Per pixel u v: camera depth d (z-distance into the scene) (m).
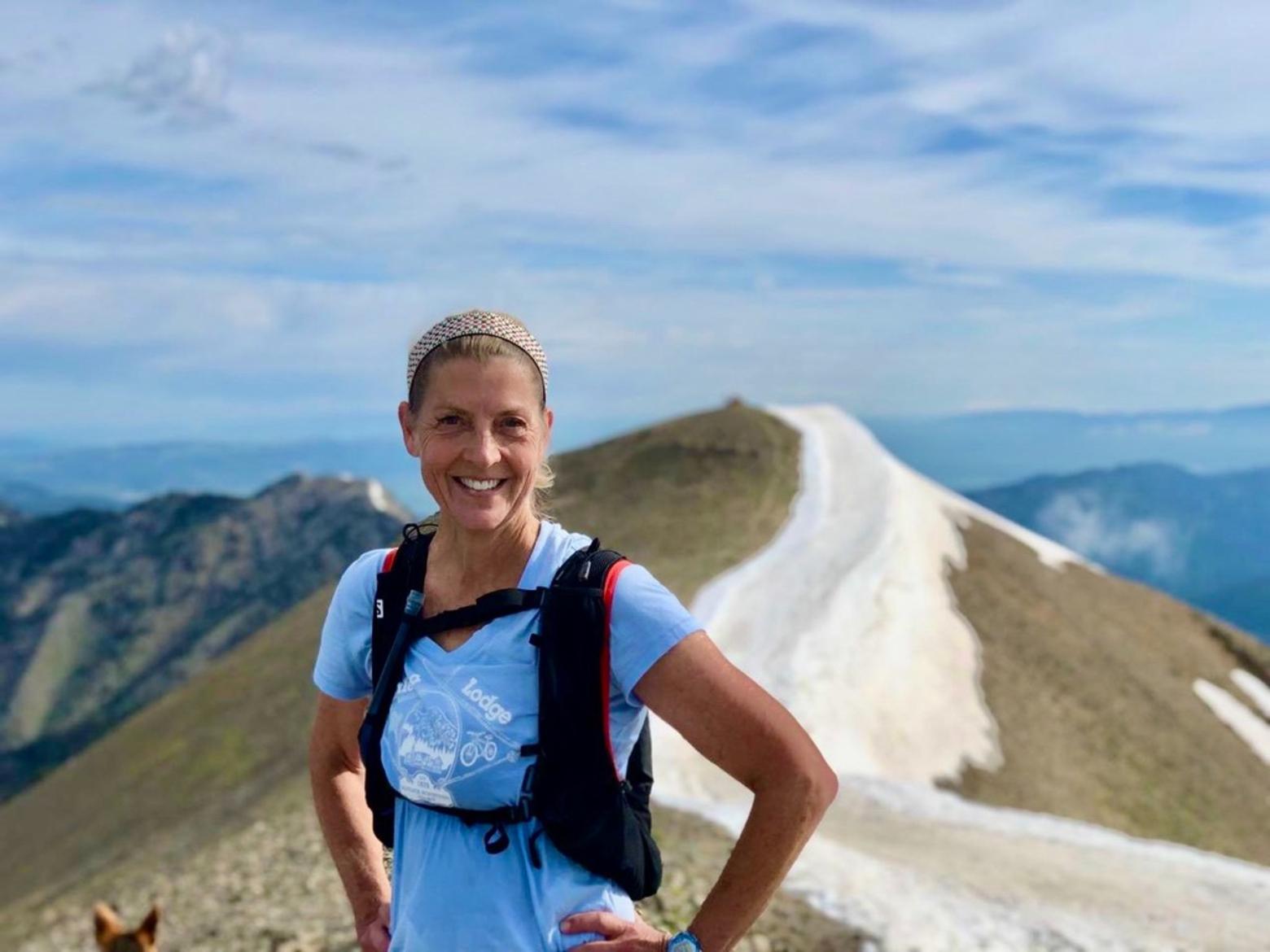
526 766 3.31
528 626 3.39
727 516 82.94
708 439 101.69
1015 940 15.46
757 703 3.21
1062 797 49.16
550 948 3.28
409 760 3.41
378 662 3.63
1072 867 23.06
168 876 25.22
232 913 17.69
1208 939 17.89
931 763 46.69
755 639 54.25
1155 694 66.88
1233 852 52.12
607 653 3.33
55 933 26.91
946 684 54.41
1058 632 69.62
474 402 3.46
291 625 82.19
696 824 20.30
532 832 3.34
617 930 3.30
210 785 55.03
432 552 3.71
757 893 3.15
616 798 3.39
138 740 72.12
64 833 60.84
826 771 3.21
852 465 95.12
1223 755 62.12
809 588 61.97
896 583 65.25
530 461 3.53
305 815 27.19
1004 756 50.03
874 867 19.20
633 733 3.47
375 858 4.00
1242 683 76.19
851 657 52.50
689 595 61.47
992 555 80.81
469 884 3.34
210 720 67.50
